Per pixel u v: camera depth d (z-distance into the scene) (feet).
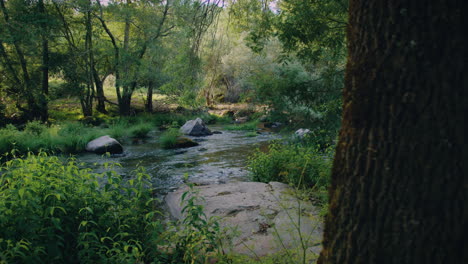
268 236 12.47
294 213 14.23
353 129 4.96
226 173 29.91
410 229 4.34
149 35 64.34
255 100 25.17
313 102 22.74
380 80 4.60
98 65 73.26
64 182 10.85
